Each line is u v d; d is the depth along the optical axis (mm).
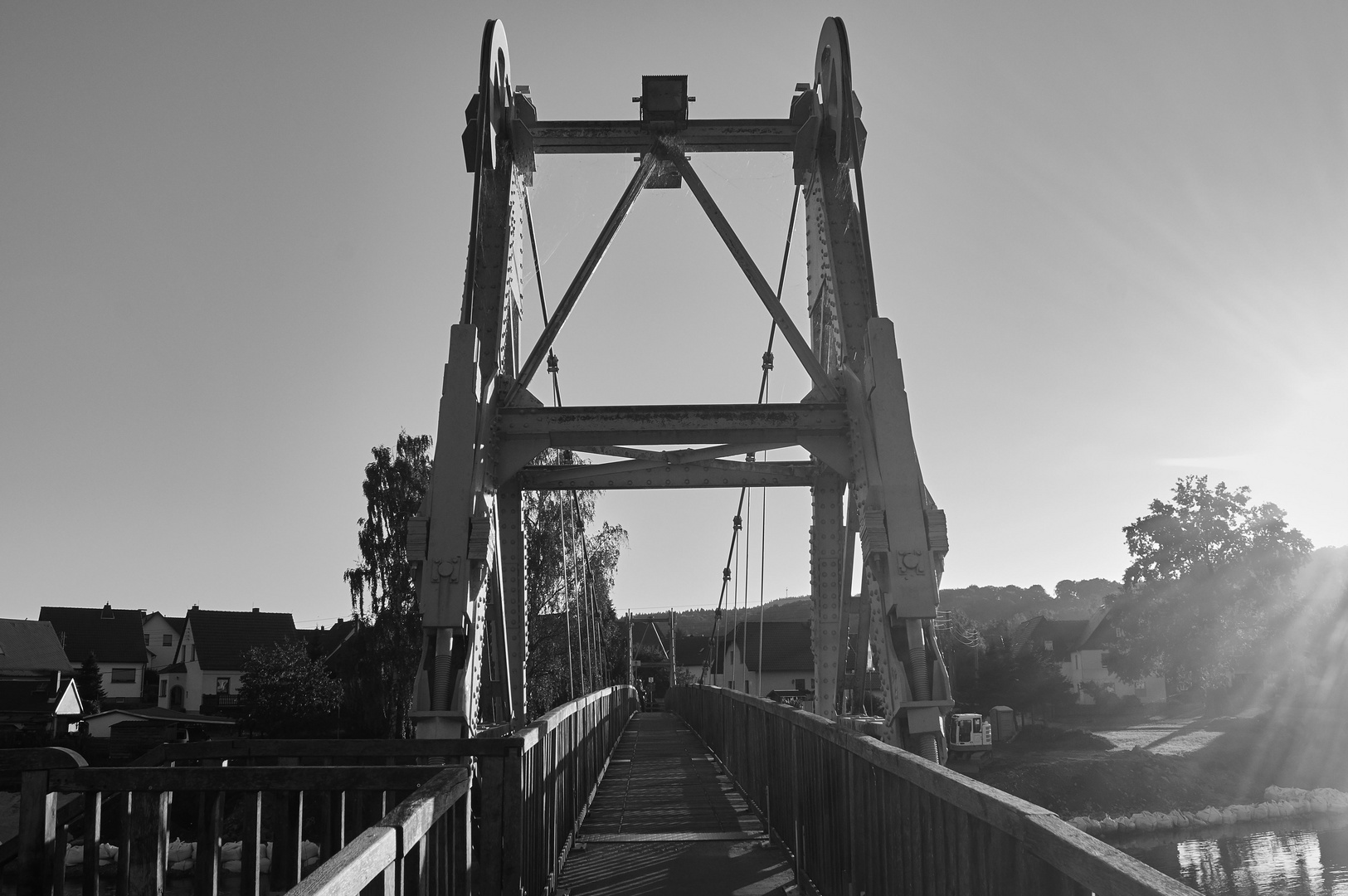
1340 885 20391
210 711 48594
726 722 14523
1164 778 31594
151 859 4215
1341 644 41688
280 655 35688
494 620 8859
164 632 59781
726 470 10945
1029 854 2643
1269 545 43844
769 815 8648
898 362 8047
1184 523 45312
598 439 8539
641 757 17547
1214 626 43250
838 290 8898
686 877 7082
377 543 34000
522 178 9844
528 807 5734
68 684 41406
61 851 4102
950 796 3291
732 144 10219
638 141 10141
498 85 9375
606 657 42094
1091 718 51500
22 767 3980
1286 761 33906
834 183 9625
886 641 7676
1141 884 1881
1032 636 70625
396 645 33094
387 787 3850
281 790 3896
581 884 6914
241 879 3924
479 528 7523
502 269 8836
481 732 7523
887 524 7680
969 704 46469
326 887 1838
